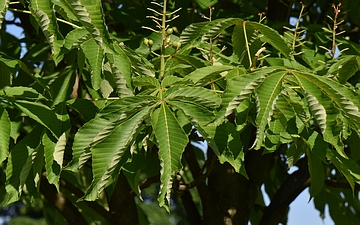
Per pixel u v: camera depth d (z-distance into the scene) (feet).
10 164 7.38
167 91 6.94
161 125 6.87
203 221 9.35
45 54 8.87
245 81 6.84
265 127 6.86
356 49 8.55
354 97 6.86
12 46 8.89
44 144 7.27
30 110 7.25
